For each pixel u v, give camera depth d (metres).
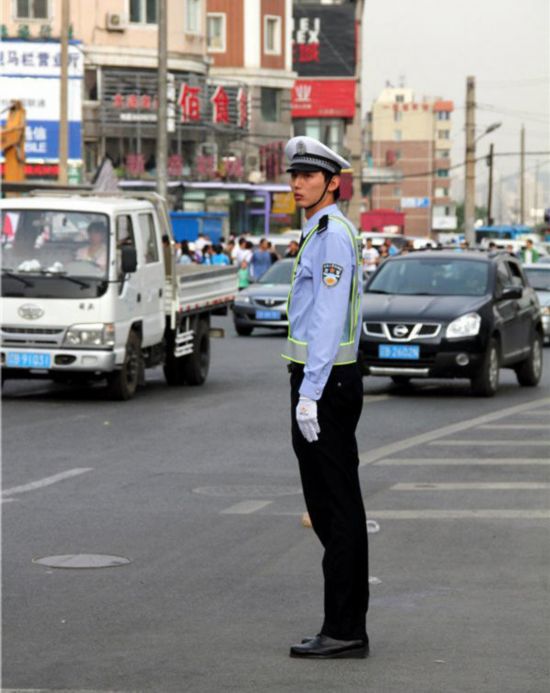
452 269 47.97
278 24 163.38
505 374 56.16
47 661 15.24
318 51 192.50
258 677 14.62
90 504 25.39
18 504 25.34
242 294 76.56
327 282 14.99
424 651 15.70
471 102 142.50
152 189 136.62
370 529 23.02
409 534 22.72
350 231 15.19
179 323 47.47
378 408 42.12
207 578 19.47
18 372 43.38
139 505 25.33
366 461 30.98
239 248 101.94
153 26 139.75
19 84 133.00
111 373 43.38
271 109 163.25
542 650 15.76
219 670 14.88
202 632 16.55
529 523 23.67
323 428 15.19
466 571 20.00
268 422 38.22
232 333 78.50
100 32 136.75
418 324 45.38
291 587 18.92
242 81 159.00
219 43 160.12
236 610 17.64
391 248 112.25
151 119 138.38
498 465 30.41
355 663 15.20
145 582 19.20
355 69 192.75
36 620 17.09
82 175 132.62
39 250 42.94
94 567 20.16
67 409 41.16
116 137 138.12
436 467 30.11
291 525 23.42
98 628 16.72
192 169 142.88
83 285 42.34
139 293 44.34
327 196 15.30
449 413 40.88
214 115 143.38
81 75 133.50
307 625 16.88
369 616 17.41
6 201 43.28
